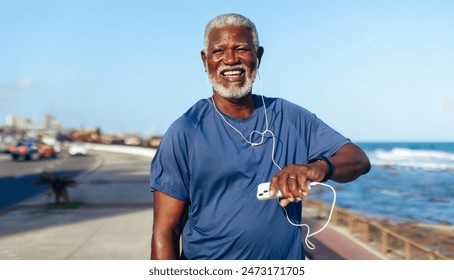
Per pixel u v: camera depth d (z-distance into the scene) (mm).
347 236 9781
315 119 2088
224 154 1878
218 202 1883
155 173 1930
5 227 11578
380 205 24219
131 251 8727
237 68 1923
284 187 1645
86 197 17609
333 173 1741
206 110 1972
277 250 1877
